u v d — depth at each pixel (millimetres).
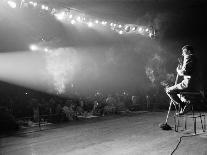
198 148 5781
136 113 14617
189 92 6941
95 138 7637
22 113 12508
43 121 12086
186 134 7434
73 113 12805
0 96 14531
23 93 15984
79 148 6512
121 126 9703
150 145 6324
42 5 11945
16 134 9070
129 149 6074
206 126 8727
